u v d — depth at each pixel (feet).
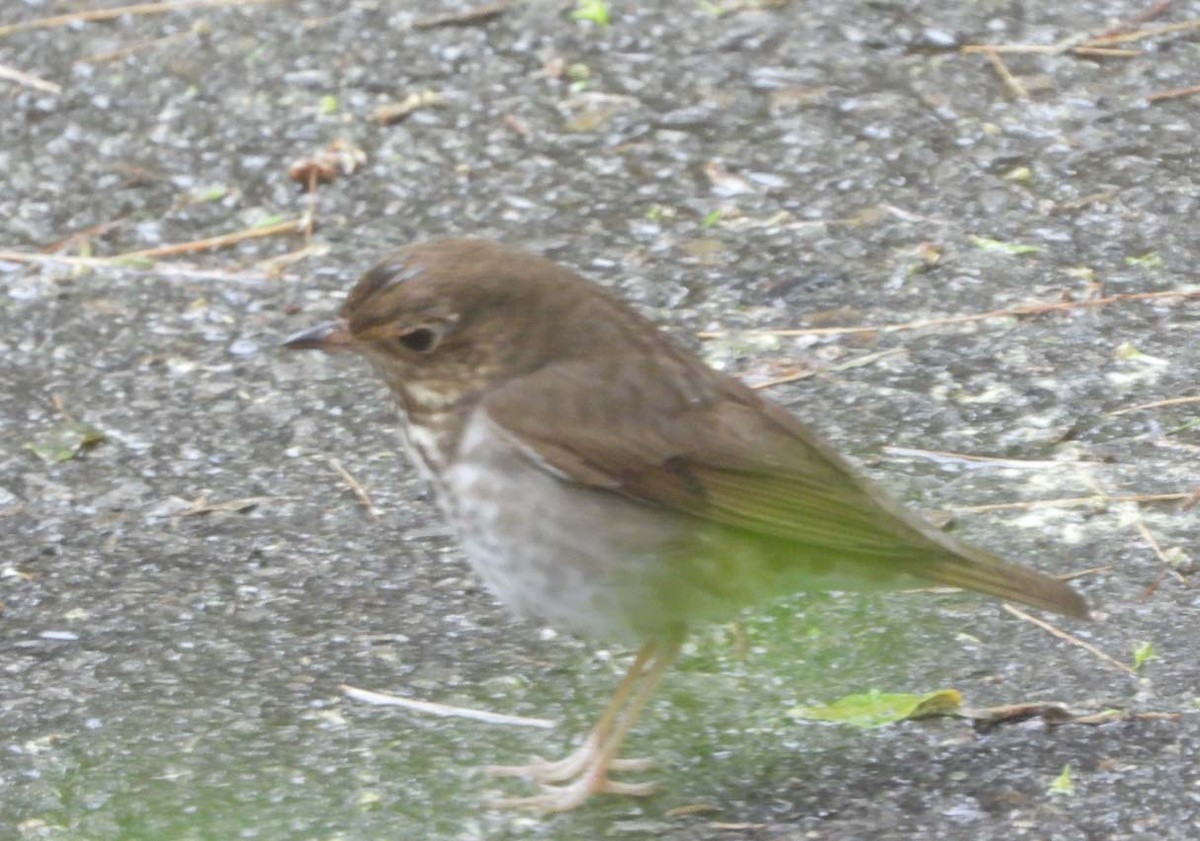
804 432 27.96
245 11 53.31
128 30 52.95
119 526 35.78
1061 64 49.29
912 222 44.14
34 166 48.16
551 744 29.22
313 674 31.27
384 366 27.43
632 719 27.78
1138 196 44.45
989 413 37.68
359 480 36.94
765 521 26.78
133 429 38.75
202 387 40.06
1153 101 47.88
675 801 27.50
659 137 47.65
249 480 37.09
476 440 26.68
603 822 27.20
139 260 44.68
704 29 51.34
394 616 32.86
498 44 51.34
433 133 48.29
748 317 41.37
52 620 33.04
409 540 35.04
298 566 34.37
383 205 46.21
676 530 26.78
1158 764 27.43
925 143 46.80
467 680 30.99
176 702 30.60
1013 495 35.14
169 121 49.42
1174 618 31.30
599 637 27.89
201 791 28.35
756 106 48.49
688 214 44.98
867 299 41.73
